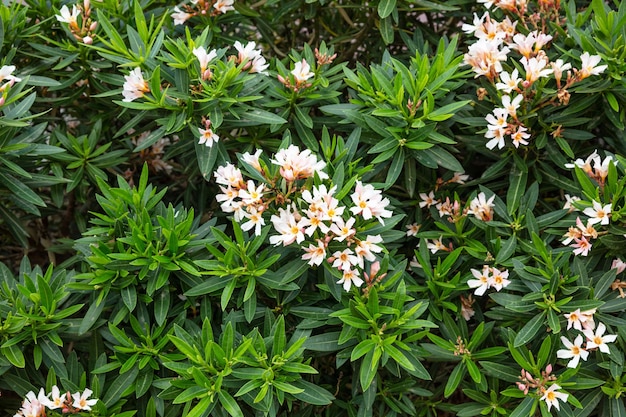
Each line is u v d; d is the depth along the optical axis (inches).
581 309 46.4
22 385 47.8
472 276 51.2
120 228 48.0
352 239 44.7
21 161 51.0
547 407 46.3
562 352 45.4
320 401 45.9
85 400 45.6
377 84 50.8
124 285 47.1
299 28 69.1
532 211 53.1
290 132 54.1
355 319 45.6
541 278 47.5
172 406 48.5
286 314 49.5
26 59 56.7
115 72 56.2
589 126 52.4
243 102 51.6
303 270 46.4
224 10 56.9
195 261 46.5
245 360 44.7
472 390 49.9
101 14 51.6
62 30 57.0
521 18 52.8
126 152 58.8
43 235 64.4
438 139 49.0
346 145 49.8
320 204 43.6
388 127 49.6
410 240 57.6
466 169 60.7
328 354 53.8
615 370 46.2
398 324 45.5
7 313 47.0
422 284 53.4
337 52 67.6
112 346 50.6
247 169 47.7
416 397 55.2
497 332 52.6
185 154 55.9
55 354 47.0
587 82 50.5
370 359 45.0
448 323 50.2
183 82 49.8
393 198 53.8
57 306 48.4
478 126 52.1
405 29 63.7
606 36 50.7
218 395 44.4
